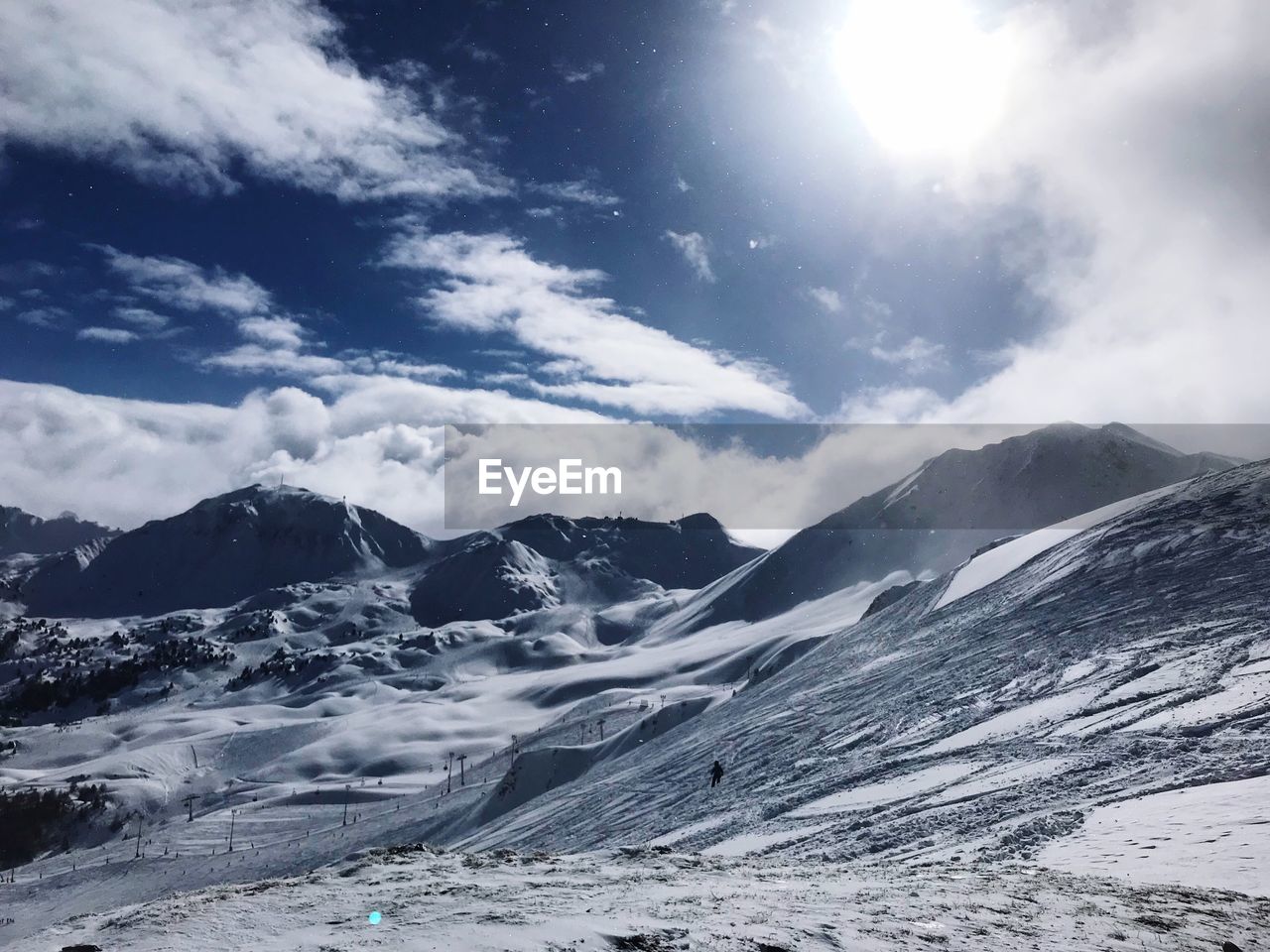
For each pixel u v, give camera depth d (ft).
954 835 68.44
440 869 43.42
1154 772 75.66
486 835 233.14
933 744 126.11
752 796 137.80
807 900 33.63
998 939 28.91
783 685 275.18
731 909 31.01
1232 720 87.61
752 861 50.55
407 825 480.64
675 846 113.29
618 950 25.35
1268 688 95.76
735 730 216.33
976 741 115.75
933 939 28.35
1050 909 33.47
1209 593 167.53
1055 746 96.84
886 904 32.99
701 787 168.04
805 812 103.40
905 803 89.45
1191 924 32.81
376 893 35.27
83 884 559.38
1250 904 36.37
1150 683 115.85
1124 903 35.22
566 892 35.29
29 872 628.28
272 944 25.54
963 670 173.37
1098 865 47.37
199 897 35.94
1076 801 70.79
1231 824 51.75
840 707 190.90
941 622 249.96
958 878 41.65
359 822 590.96
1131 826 56.08
